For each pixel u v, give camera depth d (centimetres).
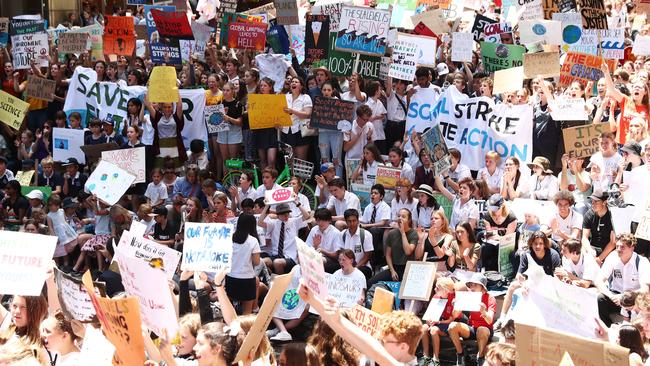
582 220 2036
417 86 2652
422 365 1878
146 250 1516
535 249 1923
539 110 2541
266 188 2472
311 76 2802
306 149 2727
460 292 1820
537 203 2050
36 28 3141
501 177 2356
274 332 2081
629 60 3316
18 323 1223
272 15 3588
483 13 3728
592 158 2219
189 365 1208
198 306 1432
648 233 1861
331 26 3159
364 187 2495
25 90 3116
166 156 2745
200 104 2825
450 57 3120
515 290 1741
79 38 3186
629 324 1293
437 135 2362
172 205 2438
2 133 3041
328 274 2017
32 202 2636
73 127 2927
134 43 3136
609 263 1848
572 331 1166
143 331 1120
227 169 2727
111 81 3120
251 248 2073
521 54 2777
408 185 2298
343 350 1098
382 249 2269
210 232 1465
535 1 3061
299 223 2333
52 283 1312
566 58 2677
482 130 2542
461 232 2047
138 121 2859
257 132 2689
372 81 2684
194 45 3312
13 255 1145
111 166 2477
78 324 1184
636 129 2255
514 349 1073
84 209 2656
